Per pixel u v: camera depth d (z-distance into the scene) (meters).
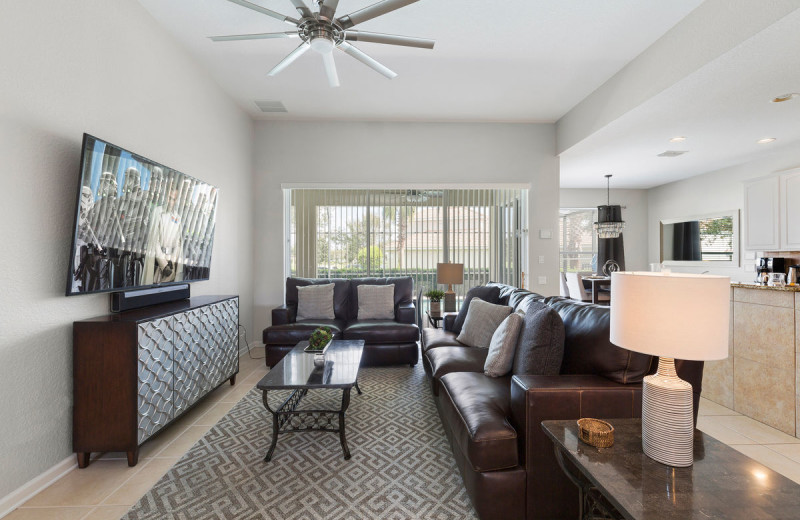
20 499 1.65
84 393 1.91
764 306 2.50
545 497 1.45
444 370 2.34
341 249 5.02
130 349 1.92
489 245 5.01
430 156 4.75
